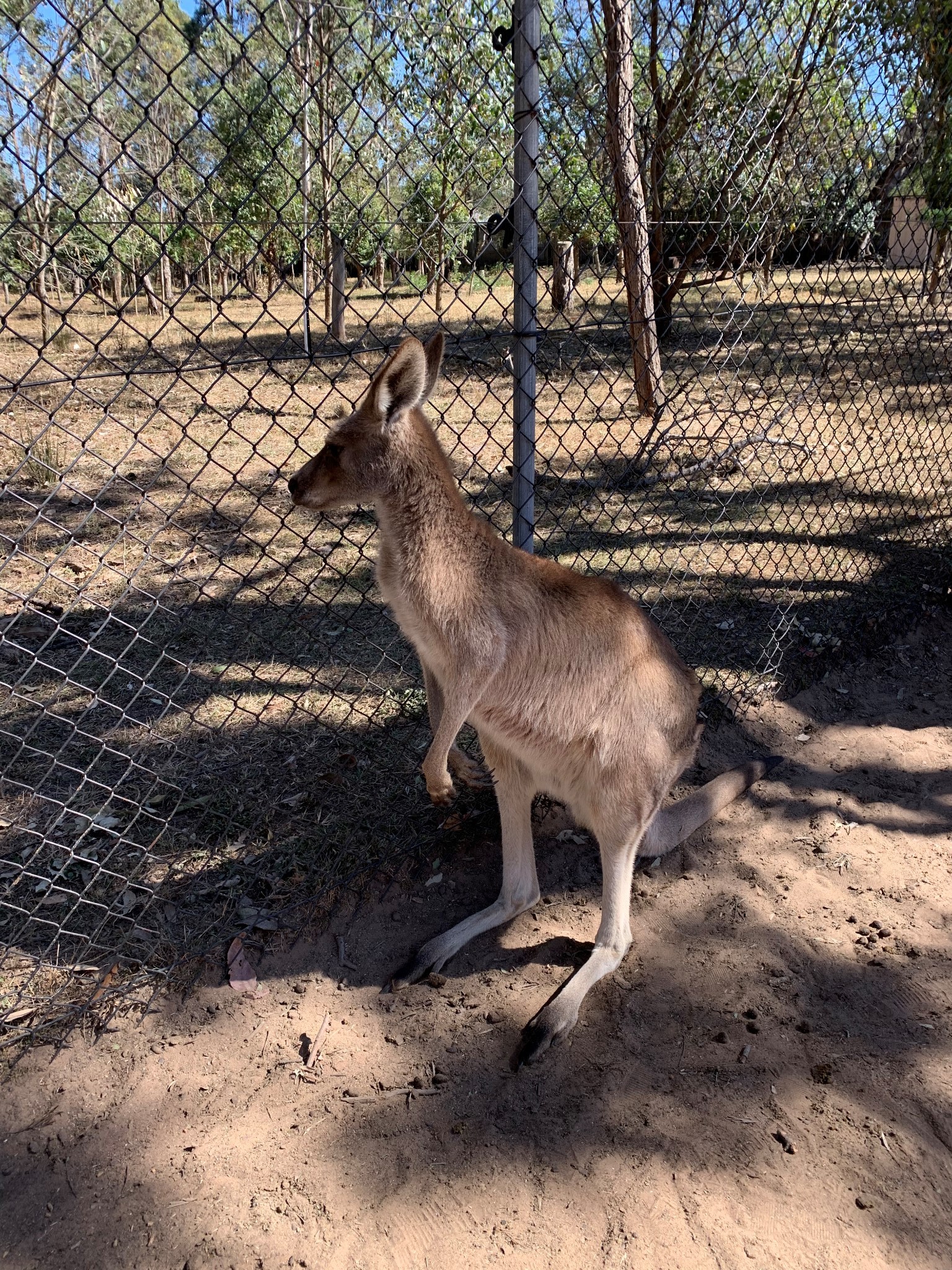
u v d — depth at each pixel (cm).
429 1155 105
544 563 133
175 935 130
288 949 132
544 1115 110
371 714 182
